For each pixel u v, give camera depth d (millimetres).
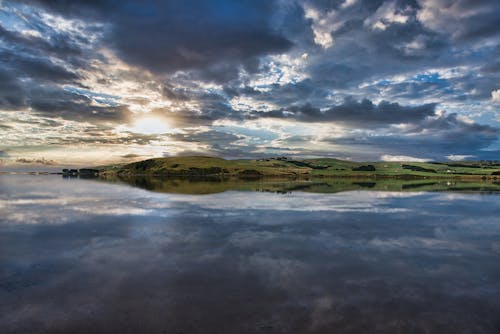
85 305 11609
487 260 17234
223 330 9953
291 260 17000
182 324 10305
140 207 36156
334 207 36812
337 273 15062
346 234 23094
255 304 11742
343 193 56219
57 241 20672
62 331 9891
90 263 16281
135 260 16797
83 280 13992
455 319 10766
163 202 40906
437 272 15312
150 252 18266
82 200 43125
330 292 12859
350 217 30031
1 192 55250
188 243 20297
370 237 22266
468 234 23438
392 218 29719
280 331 9906
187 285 13484
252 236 22297
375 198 47625
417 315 11016
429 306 11695
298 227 25391
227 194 52562
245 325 10242
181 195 50625
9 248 19016
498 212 33938
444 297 12492
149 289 13039
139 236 22125
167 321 10492
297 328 10086
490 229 25219
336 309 11391
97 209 34469
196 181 108000
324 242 20797
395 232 23891
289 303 11836
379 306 11656
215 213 31969
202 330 9953
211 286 13391
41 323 10352
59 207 36094
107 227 25047
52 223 26609
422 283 13906
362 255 18000
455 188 74875
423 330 10062
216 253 18156
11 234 22578
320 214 31625
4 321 10477
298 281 14008
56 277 14336
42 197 47031
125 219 28516
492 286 13656
